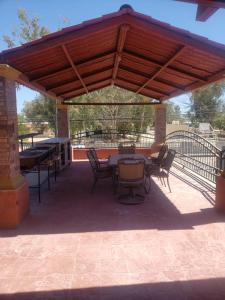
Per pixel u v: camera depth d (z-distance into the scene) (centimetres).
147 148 1257
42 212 556
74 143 1423
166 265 353
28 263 362
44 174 914
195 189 718
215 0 224
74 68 671
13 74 477
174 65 657
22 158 610
